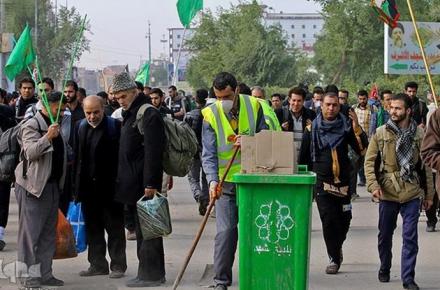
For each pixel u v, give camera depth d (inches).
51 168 358.6
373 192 366.6
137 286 366.9
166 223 356.5
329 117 395.2
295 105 507.5
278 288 294.2
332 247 399.5
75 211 397.4
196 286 368.2
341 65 2057.1
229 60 2402.8
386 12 548.4
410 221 363.3
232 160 331.6
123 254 389.7
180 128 370.3
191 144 373.1
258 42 2378.2
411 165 362.0
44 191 358.3
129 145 365.7
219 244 340.8
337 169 393.1
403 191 362.3
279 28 2448.3
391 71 1251.2
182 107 850.1
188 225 551.5
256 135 296.4
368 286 373.4
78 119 462.9
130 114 367.9
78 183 385.4
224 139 340.8
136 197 365.4
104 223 391.2
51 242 367.6
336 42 2012.8
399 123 364.2
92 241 392.5
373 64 2007.9
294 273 293.4
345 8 1999.3
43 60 2474.2
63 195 389.7
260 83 2375.7
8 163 388.5
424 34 1243.2
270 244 293.7
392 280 385.4
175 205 663.8
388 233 373.7
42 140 349.1
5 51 1523.1
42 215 359.9
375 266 419.5
